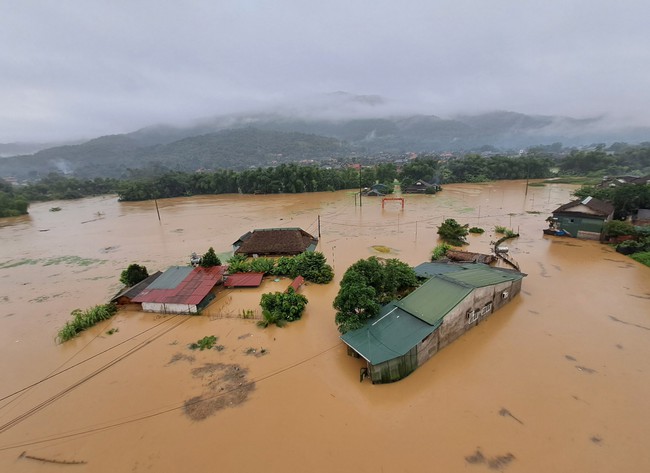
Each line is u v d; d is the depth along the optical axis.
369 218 56.38
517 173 106.62
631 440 13.24
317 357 19.02
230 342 20.95
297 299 23.70
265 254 35.94
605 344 19.27
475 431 13.88
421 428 14.12
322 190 97.75
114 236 52.47
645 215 40.94
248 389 16.86
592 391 15.84
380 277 21.67
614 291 25.56
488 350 19.00
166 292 25.86
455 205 65.50
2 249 47.75
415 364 17.36
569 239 39.28
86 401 16.75
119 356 20.22
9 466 13.41
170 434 14.47
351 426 14.38
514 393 15.84
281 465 12.80
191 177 106.31
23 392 17.62
